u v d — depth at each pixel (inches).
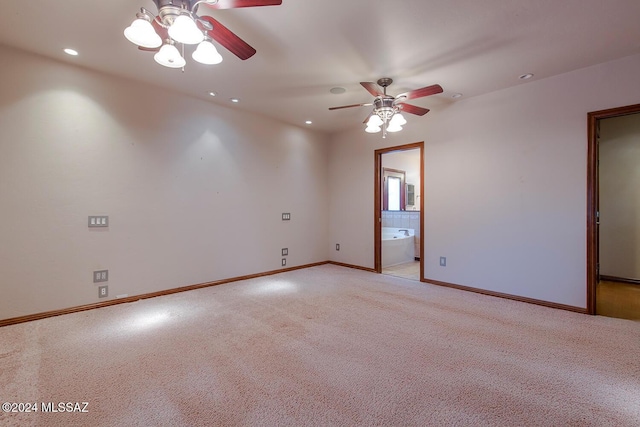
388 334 98.0
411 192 304.2
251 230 172.9
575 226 118.3
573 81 117.4
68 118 113.1
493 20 85.3
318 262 213.2
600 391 68.0
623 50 102.0
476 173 144.6
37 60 106.7
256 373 75.2
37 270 108.0
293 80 125.3
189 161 146.5
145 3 78.5
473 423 58.1
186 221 146.1
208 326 104.0
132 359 81.4
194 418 59.1
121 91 125.3
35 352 84.7
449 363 80.1
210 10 80.9
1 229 101.5
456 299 134.8
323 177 216.2
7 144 101.9
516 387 69.6
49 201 109.7
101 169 120.7
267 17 84.1
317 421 58.6
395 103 117.0
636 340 93.1
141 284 132.3
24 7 79.8
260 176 176.7
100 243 121.0
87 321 107.3
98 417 59.1
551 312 118.0
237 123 164.7
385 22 86.4
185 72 119.2
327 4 78.7
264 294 141.8
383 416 60.0
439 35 93.0
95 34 93.6
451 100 149.5
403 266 217.0
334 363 80.0
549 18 84.2
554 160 122.6
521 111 130.3
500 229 137.5
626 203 166.9
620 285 160.2
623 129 167.6
